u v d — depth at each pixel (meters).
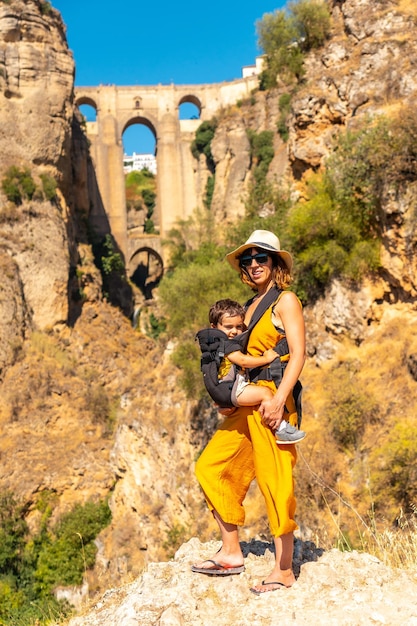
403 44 29.39
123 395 39.25
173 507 32.09
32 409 47.94
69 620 6.55
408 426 20.95
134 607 5.28
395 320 25.39
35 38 59.66
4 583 35.41
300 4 38.12
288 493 5.13
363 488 20.16
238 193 68.50
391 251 25.50
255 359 5.16
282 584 5.30
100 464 43.72
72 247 61.28
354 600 5.02
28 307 54.12
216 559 5.60
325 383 25.03
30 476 42.88
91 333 58.00
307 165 32.72
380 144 25.55
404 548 6.89
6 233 54.72
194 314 31.80
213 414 30.47
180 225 69.31
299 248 28.38
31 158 58.12
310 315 28.03
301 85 35.41
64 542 38.09
